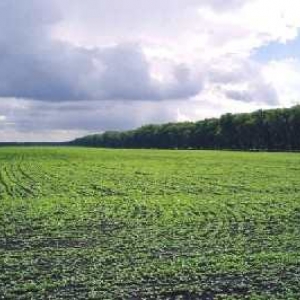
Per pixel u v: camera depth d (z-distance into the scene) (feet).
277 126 551.59
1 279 62.39
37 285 59.11
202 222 102.47
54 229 94.94
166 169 232.32
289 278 62.85
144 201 130.31
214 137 628.69
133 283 60.39
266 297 55.36
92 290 57.52
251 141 577.84
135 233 90.94
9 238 87.20
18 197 139.13
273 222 102.99
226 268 66.44
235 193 148.15
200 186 165.58
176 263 69.05
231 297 55.31
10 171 221.25
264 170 223.51
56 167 244.42
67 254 74.74
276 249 78.54
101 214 110.63
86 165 258.78
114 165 259.19
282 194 145.59
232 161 289.74
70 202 128.36
